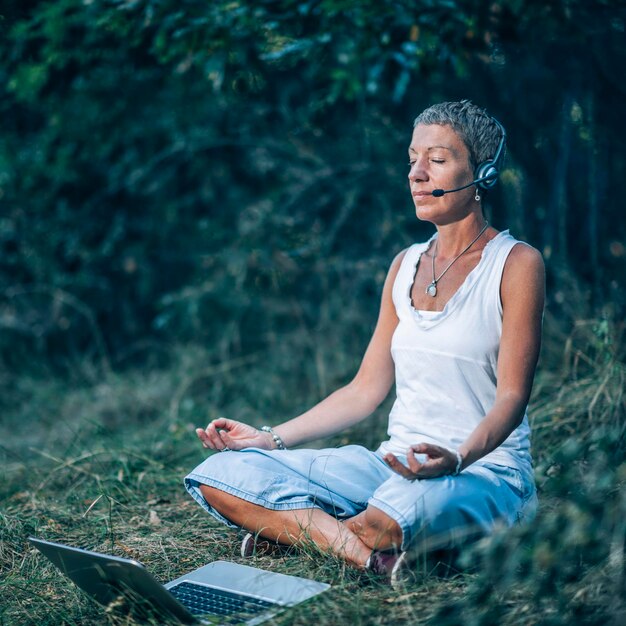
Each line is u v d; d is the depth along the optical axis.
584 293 4.65
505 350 2.62
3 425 5.74
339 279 6.12
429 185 2.73
